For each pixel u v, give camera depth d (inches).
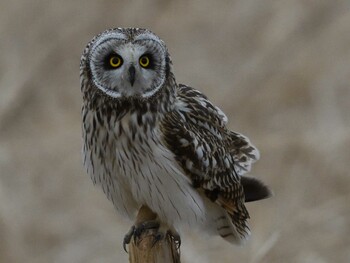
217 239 823.1
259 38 1082.7
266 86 1019.3
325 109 999.0
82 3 1102.4
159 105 647.8
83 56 650.8
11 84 1007.0
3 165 929.5
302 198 885.2
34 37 1064.2
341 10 1096.8
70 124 983.0
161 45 644.7
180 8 1118.4
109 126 646.5
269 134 958.4
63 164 936.3
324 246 845.2
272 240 746.8
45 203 908.0
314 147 925.2
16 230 877.8
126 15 1104.2
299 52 1055.6
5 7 1078.4
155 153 645.3
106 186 665.0
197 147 653.3
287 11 1098.7
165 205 650.2
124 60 635.5
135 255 618.2
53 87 1025.5
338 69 1033.5
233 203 673.6
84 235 893.8
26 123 987.9
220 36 1096.8
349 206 877.2
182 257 805.2
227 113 1003.3
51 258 874.1
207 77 1046.4
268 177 910.4
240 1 1119.6
